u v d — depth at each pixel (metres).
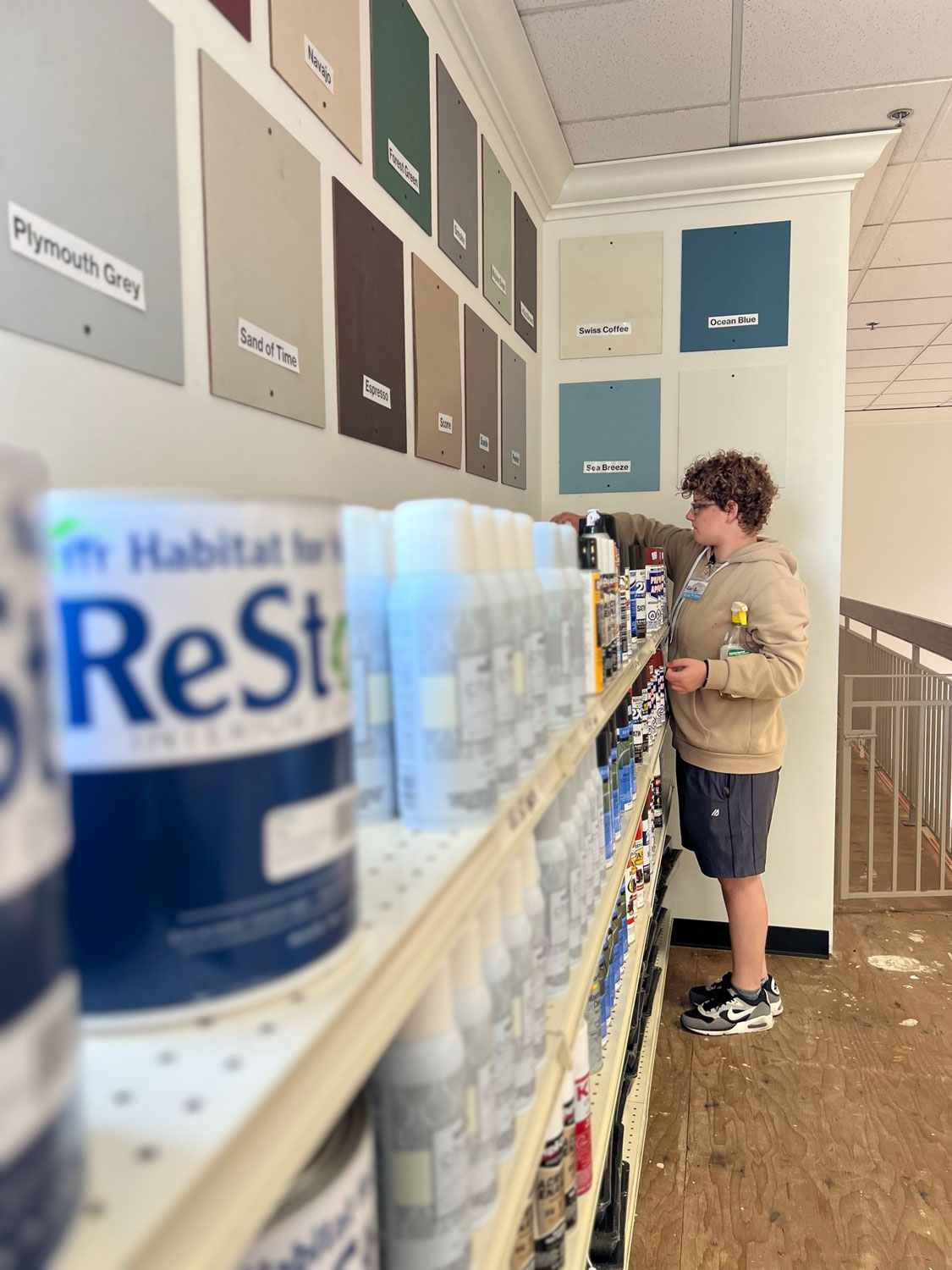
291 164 1.14
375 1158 0.53
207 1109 0.27
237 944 0.31
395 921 0.42
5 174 0.66
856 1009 2.73
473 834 0.59
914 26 2.14
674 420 3.01
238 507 0.31
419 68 1.65
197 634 0.30
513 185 2.51
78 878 0.30
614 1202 1.46
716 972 3.01
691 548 2.72
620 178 2.90
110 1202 0.23
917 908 3.51
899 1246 1.77
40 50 0.69
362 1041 0.34
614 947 1.42
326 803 0.34
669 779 3.17
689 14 2.08
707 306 2.96
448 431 1.89
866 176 3.00
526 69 2.24
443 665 0.59
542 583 0.90
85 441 0.76
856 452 8.31
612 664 1.25
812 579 2.97
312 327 1.22
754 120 2.62
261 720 0.31
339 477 1.32
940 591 8.20
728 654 2.38
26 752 0.21
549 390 3.10
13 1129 0.20
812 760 3.04
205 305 0.95
